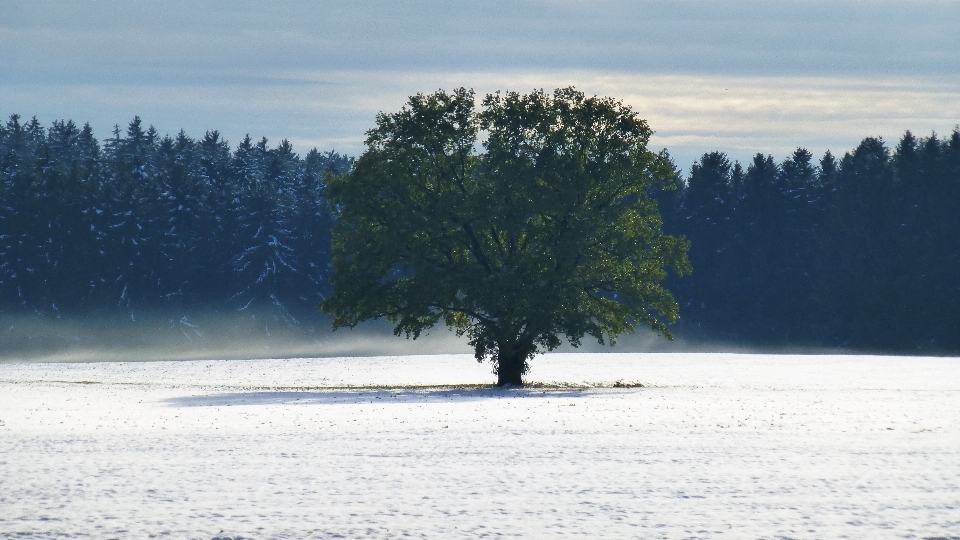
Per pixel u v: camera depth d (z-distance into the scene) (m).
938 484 71.06
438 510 62.22
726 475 75.38
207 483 72.25
